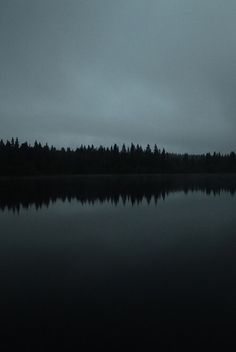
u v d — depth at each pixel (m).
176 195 47.12
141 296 11.56
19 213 30.92
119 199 41.97
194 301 11.06
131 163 137.62
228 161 152.50
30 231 22.73
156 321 9.95
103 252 17.12
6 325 9.88
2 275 13.84
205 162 152.75
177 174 144.12
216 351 8.58
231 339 9.02
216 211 30.67
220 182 84.00
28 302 11.27
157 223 24.89
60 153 131.12
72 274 13.85
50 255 16.80
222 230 21.84
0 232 22.50
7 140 110.12
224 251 16.78
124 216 28.52
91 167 131.38
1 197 44.78
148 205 35.78
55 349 8.77
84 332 9.47
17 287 12.54
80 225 24.66
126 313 10.41
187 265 14.66
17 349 8.77
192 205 35.34
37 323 9.90
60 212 31.33
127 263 15.16
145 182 84.50
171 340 9.02
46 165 118.94
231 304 10.89
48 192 52.78
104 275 13.62
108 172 133.12
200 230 21.95
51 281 13.07
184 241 19.02
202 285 12.34
